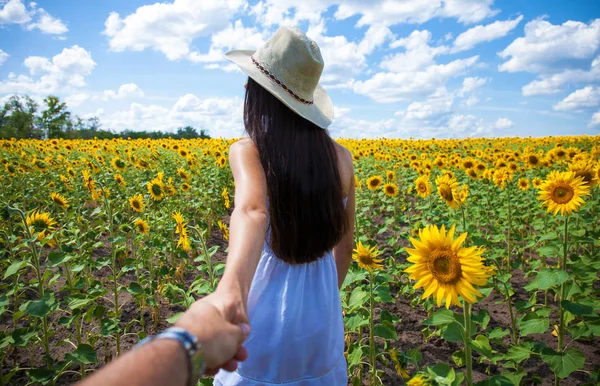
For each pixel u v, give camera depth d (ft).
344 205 5.30
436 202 24.64
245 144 4.73
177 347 1.96
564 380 10.75
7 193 25.09
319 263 5.38
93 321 13.73
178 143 67.00
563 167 29.58
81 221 20.12
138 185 27.04
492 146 69.41
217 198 27.66
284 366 5.08
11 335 9.25
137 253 16.67
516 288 16.22
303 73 4.77
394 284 16.17
